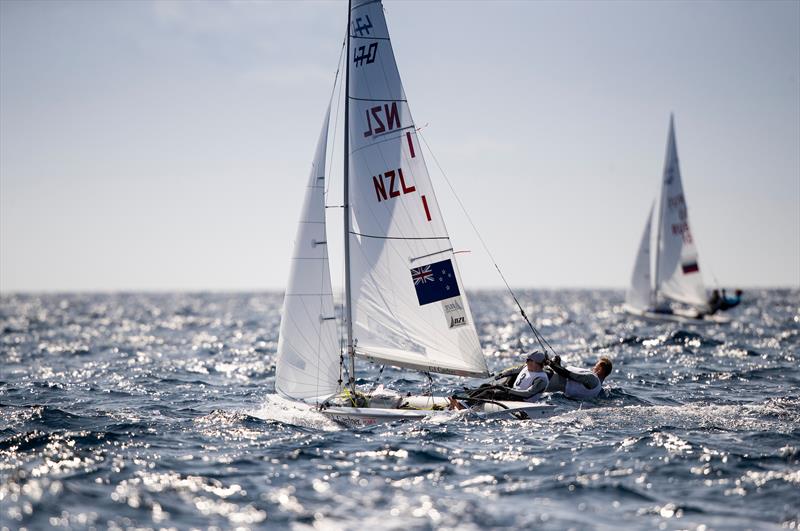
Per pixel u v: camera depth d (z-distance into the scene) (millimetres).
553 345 122188
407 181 52344
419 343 52812
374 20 52062
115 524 31281
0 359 111750
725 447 41750
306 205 51938
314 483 36812
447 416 50562
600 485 35969
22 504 33500
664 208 166750
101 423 52469
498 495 34844
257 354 118938
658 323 169500
